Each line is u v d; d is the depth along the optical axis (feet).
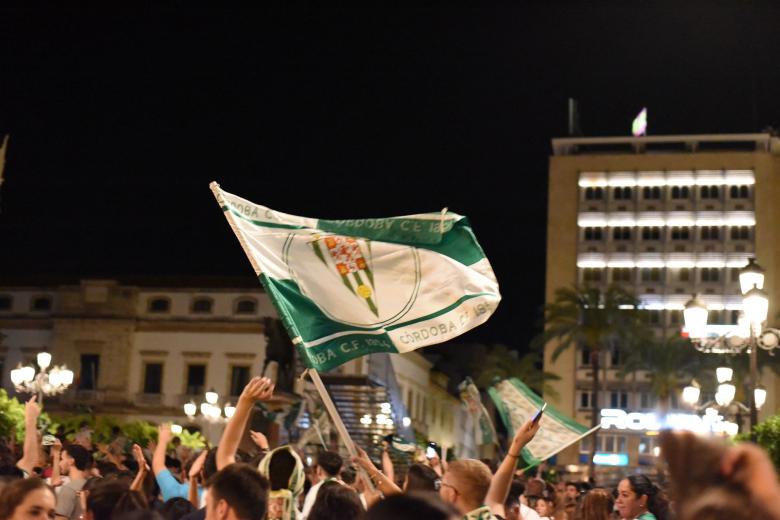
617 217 322.55
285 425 88.63
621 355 306.76
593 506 30.50
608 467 268.00
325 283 29.09
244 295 232.73
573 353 309.83
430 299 29.17
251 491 17.56
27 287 237.04
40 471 40.55
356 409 159.22
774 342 60.54
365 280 29.27
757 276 55.67
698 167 320.29
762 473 10.28
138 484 29.50
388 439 51.13
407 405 275.80
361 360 191.72
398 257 29.53
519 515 28.17
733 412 83.15
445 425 331.98
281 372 164.45
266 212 29.50
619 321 242.17
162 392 230.68
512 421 55.83
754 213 315.37
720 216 317.22
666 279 316.81
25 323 235.61
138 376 231.50
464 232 29.99
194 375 231.09
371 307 29.04
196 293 233.96
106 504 21.18
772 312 307.37
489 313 29.25
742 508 10.01
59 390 111.65
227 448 21.63
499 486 21.58
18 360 234.79
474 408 64.54
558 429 46.93
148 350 232.73
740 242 314.96
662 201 321.52
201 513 23.00
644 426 285.84
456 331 28.99
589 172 325.83
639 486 32.01
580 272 320.91
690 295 314.35
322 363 28.30
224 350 231.09
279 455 22.93
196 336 232.12
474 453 300.81
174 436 71.00
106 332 233.14
